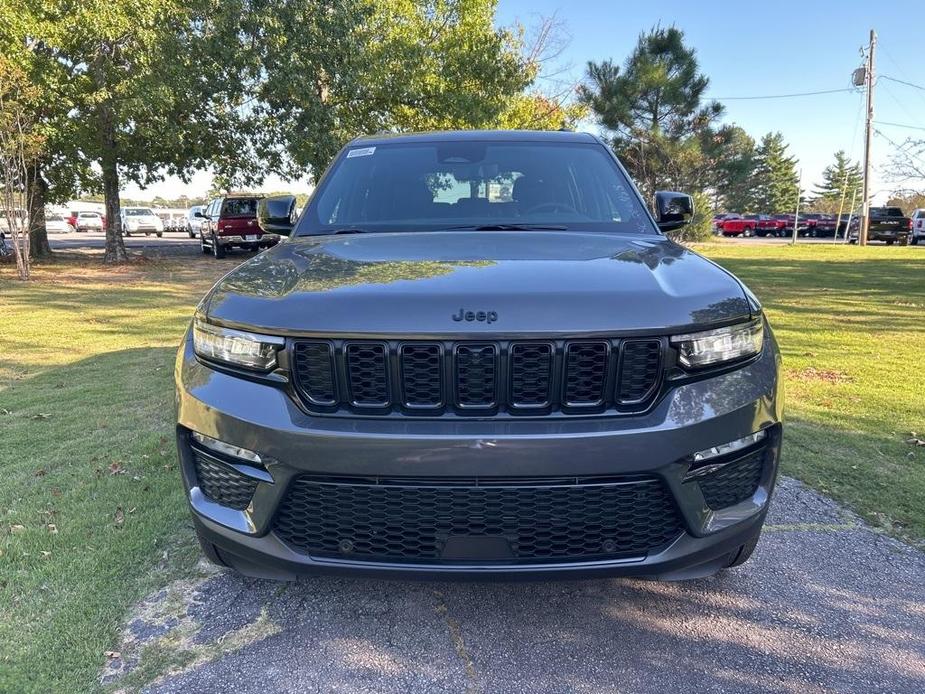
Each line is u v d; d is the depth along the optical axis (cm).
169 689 212
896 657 228
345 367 200
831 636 239
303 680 217
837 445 420
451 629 244
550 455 194
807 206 8669
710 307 212
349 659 228
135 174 1947
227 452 215
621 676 220
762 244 3381
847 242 3719
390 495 201
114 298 1165
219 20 1584
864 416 478
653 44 2973
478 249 256
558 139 372
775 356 231
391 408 200
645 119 3019
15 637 236
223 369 218
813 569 283
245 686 214
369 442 196
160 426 463
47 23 1391
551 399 198
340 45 1730
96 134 1730
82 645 233
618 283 212
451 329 194
